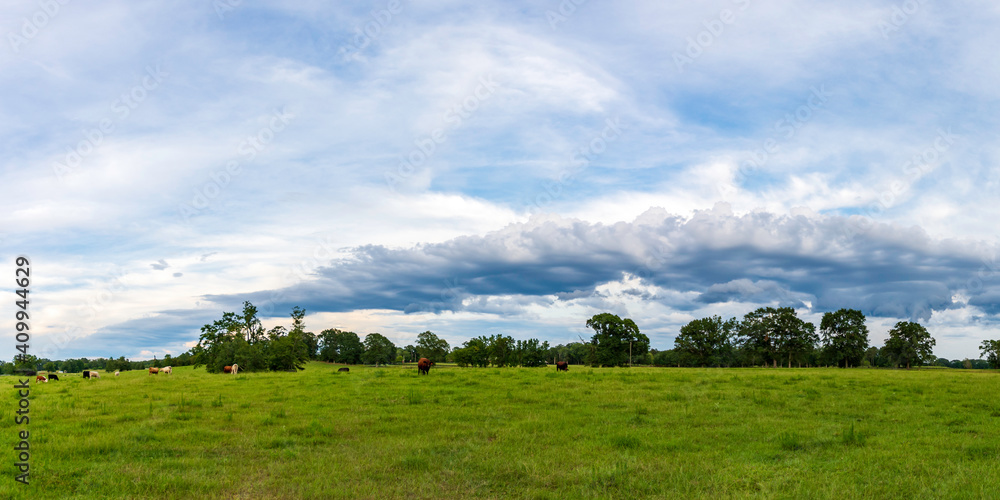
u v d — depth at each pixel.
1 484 9.01
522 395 20.91
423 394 21.41
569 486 9.02
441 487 8.98
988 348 103.75
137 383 31.70
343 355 132.75
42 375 39.16
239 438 12.83
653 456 11.05
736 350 104.56
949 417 15.87
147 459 10.83
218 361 62.66
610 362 98.00
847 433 12.44
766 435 13.18
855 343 96.75
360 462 10.42
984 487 8.49
